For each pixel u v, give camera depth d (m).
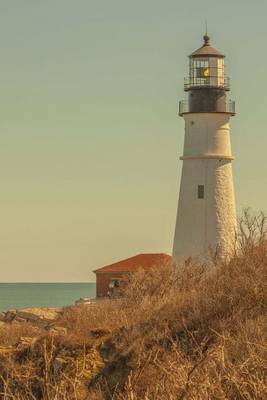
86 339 59.12
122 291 85.88
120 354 55.03
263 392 30.62
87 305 81.44
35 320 89.19
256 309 53.12
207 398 30.45
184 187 127.94
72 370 50.00
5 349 59.91
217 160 127.25
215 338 48.12
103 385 51.75
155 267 84.25
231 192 127.56
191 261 93.06
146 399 31.94
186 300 61.56
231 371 32.28
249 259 62.47
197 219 126.31
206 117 127.44
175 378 31.84
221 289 58.84
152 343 54.16
